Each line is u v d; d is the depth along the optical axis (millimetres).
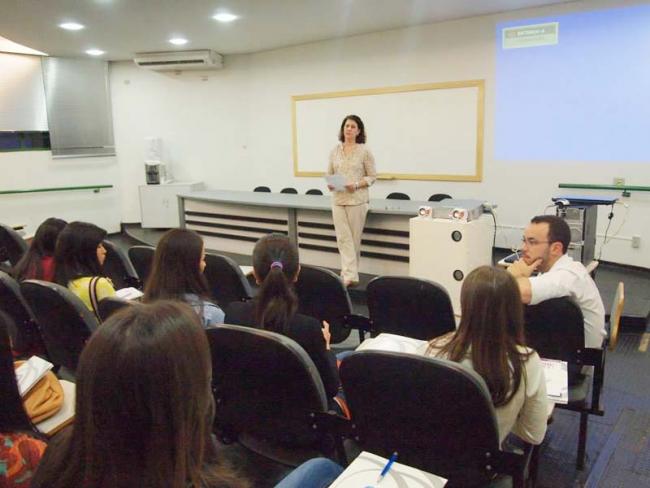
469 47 5875
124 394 649
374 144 6777
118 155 8453
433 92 6203
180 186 8102
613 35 5012
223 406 1834
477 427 1409
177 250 2082
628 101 5027
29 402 1494
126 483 661
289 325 1831
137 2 4805
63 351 2422
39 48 6988
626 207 5234
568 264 2268
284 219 5477
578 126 5359
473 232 3795
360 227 4664
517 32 5543
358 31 6371
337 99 6957
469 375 1338
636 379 3131
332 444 1738
